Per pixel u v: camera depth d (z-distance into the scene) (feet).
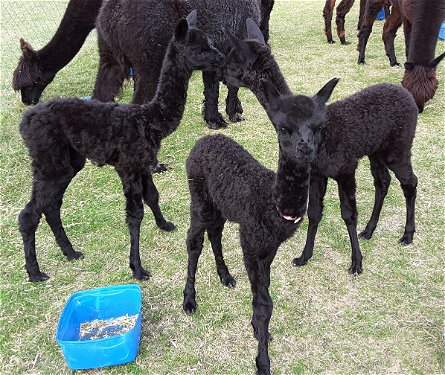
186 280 4.66
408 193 5.01
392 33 9.95
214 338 4.12
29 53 8.38
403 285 4.63
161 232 5.50
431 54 7.75
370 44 11.91
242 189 3.72
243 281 4.76
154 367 3.87
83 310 4.27
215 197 3.93
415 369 3.78
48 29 12.99
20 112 8.51
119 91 7.05
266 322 3.68
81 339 4.07
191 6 6.54
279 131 3.36
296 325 4.22
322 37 12.69
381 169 5.03
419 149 6.94
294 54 11.25
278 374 3.79
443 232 5.33
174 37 4.85
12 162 6.88
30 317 4.37
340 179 4.58
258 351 3.75
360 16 12.74
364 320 4.24
